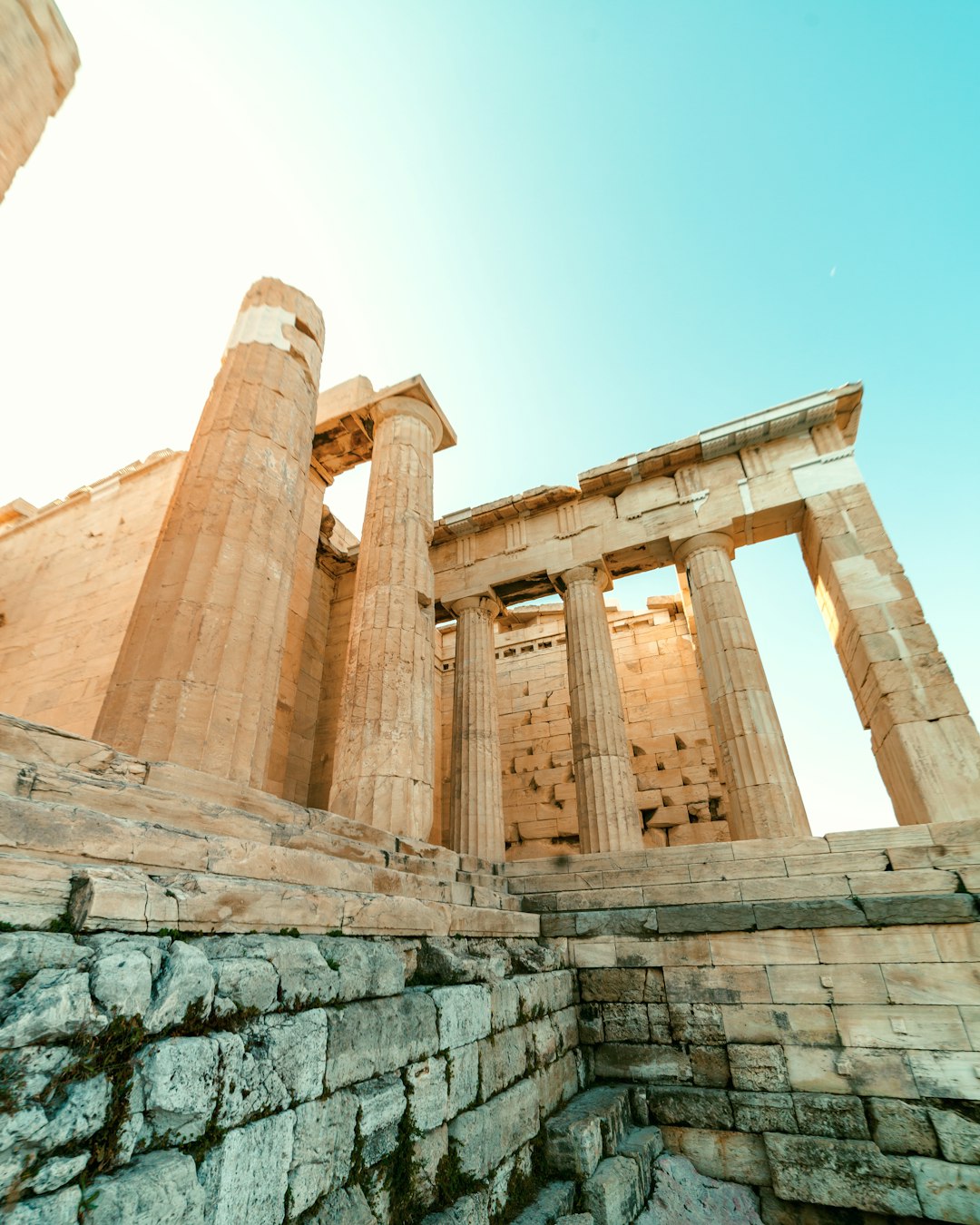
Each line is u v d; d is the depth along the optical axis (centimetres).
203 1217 241
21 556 1480
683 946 806
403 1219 367
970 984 700
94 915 263
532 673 2141
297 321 937
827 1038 718
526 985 643
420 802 944
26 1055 202
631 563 1573
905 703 1090
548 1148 562
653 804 1750
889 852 816
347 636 1612
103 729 590
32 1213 184
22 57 439
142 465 1419
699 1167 684
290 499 802
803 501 1363
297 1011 337
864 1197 632
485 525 1714
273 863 435
